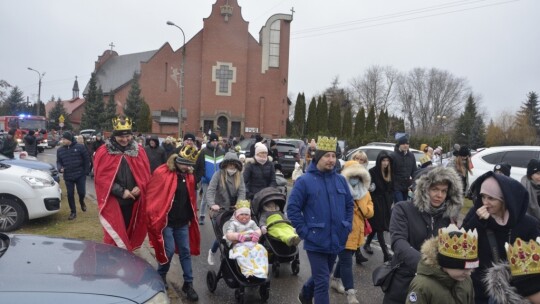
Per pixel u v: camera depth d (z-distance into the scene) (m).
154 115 47.09
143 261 4.03
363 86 84.69
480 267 3.45
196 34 48.06
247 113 48.84
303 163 16.91
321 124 49.03
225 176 6.66
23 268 3.22
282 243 6.23
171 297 5.46
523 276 2.38
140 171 5.68
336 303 5.65
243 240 5.42
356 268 7.23
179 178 5.63
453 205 3.56
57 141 42.56
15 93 93.56
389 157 7.41
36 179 8.87
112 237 5.39
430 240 3.05
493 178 3.45
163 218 5.36
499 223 3.45
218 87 47.78
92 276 3.29
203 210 9.97
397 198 8.92
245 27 48.28
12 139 13.23
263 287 5.54
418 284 2.98
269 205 6.48
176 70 48.09
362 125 51.41
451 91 82.31
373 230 7.68
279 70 49.38
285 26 49.31
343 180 4.88
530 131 65.31
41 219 9.61
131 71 76.50
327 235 4.57
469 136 66.94
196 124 48.16
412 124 84.12
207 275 6.04
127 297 3.16
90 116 63.72
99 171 5.48
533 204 5.63
